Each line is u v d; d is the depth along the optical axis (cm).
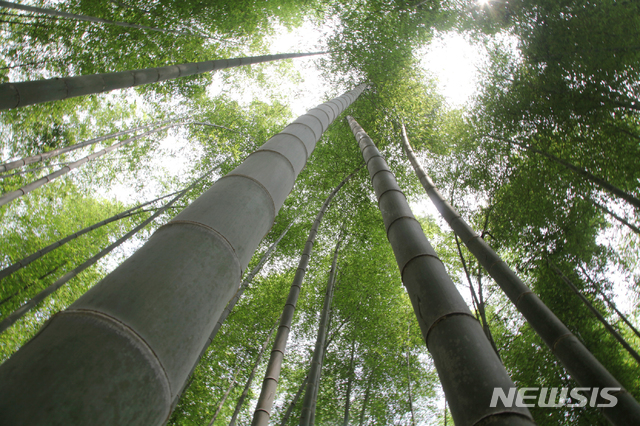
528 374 438
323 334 366
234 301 451
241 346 651
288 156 177
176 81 744
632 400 141
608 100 407
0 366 65
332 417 608
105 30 621
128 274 85
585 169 435
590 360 155
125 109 787
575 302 440
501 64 536
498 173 530
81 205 738
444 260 613
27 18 555
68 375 63
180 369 80
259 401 266
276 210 148
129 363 69
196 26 700
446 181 617
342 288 665
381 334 638
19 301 582
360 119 792
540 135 477
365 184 752
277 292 708
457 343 112
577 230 448
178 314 83
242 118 876
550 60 452
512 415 90
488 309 568
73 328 71
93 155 560
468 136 570
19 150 616
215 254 101
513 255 549
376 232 711
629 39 398
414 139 755
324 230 754
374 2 702
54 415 58
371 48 741
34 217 665
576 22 434
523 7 491
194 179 822
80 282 662
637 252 451
